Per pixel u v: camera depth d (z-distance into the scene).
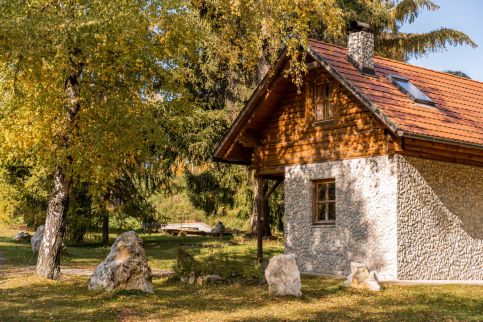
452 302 12.20
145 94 15.48
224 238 32.09
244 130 20.19
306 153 18.81
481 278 17.48
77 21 12.47
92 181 15.18
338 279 16.33
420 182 16.47
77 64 14.20
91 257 23.17
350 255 17.17
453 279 16.83
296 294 12.95
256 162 20.48
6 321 10.21
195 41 15.66
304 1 16.34
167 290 13.84
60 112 14.14
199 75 27.86
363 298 12.73
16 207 27.39
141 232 38.31
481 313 11.02
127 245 13.52
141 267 13.46
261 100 19.52
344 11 27.86
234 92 28.28
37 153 14.30
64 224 15.57
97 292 13.16
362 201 16.94
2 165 23.95
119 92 14.98
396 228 15.95
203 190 31.53
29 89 13.87
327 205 18.38
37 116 13.91
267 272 13.19
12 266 19.08
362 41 17.75
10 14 12.29
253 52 18.23
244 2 16.34
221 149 20.62
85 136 14.24
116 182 27.66
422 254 16.33
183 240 31.83
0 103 14.27
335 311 11.26
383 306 11.79
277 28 16.41
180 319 10.52
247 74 28.28
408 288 14.11
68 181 15.52
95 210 27.59
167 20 14.55
